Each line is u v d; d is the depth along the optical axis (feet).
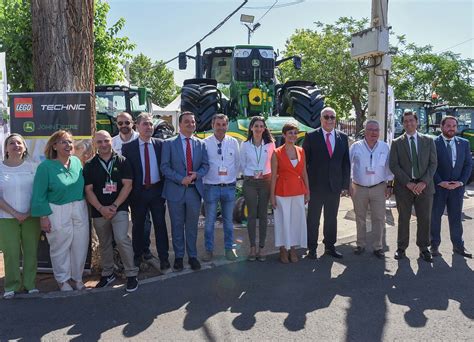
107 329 12.01
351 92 67.97
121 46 31.35
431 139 17.74
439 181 18.13
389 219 24.91
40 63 16.22
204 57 31.17
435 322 12.34
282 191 17.10
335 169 17.78
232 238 17.67
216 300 13.83
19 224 14.34
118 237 14.43
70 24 16.07
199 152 16.28
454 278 15.74
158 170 16.12
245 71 24.79
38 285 15.42
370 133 17.90
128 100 36.60
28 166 14.46
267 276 15.90
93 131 16.53
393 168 17.72
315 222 17.97
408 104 45.60
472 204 30.45
